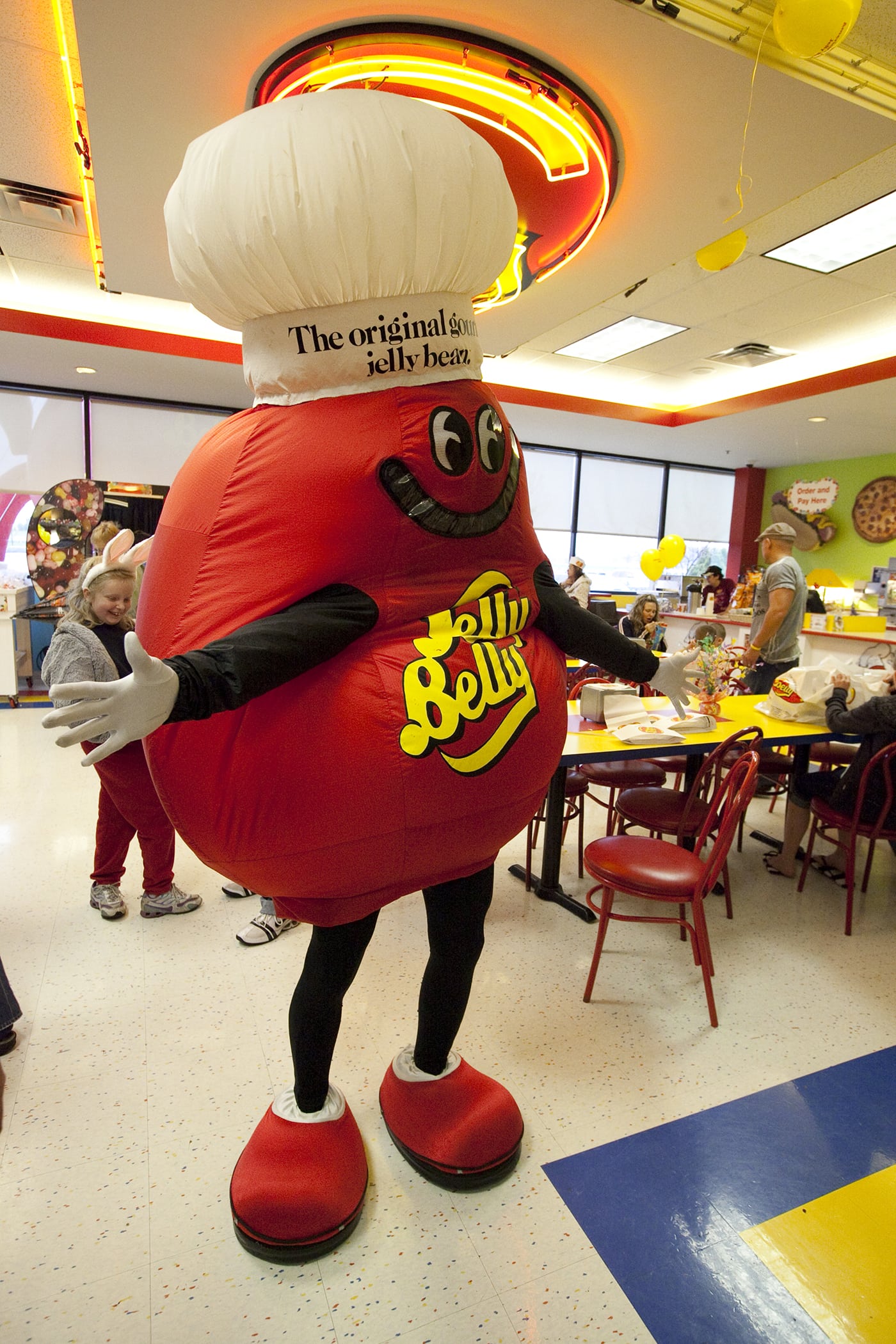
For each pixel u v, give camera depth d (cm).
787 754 370
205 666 89
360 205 95
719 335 535
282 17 203
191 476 116
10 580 665
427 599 114
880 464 894
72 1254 136
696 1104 177
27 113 275
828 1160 161
